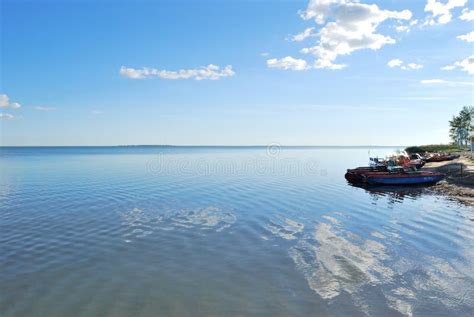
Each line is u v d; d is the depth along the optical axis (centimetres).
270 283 1206
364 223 2009
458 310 1016
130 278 1253
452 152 6831
